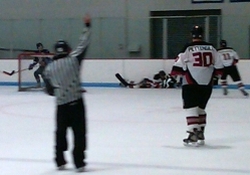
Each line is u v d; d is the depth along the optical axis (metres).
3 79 23.58
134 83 22.22
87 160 7.96
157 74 21.73
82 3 24.62
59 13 24.95
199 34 8.74
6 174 7.13
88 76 22.75
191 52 8.65
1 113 13.73
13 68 23.33
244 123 11.66
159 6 23.94
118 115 13.06
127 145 9.14
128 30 23.27
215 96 18.00
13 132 10.65
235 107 14.65
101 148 8.88
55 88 7.00
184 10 23.75
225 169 7.31
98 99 17.12
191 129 8.96
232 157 8.12
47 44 24.14
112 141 9.52
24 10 25.33
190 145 9.01
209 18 22.17
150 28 22.95
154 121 12.02
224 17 22.06
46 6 25.06
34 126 11.41
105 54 23.59
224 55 17.56
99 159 8.03
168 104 15.49
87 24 7.07
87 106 15.06
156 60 22.03
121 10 24.27
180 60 8.67
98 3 24.45
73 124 7.10
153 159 8.00
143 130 10.73
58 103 7.05
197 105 8.91
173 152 8.52
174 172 7.16
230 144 9.20
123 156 8.23
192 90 8.79
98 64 22.58
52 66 6.95
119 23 23.33
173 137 9.89
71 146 8.90
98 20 23.53
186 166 7.52
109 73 22.48
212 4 23.34
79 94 7.00
